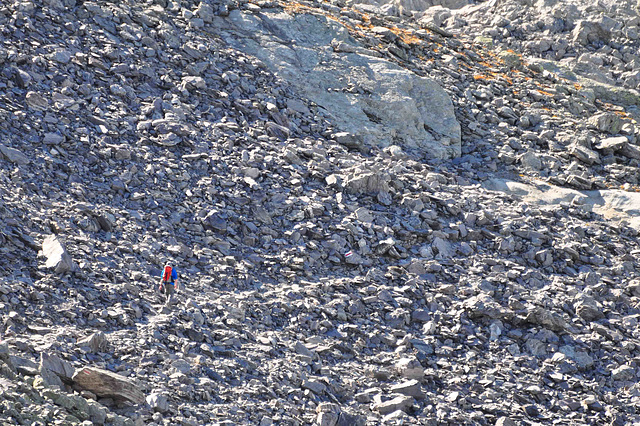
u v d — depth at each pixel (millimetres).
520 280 23531
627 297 23453
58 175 21312
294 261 22000
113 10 31156
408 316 21062
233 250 21984
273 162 26109
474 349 20469
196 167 24719
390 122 32438
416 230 24781
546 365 20203
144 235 20766
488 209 26984
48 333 14406
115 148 23609
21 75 24406
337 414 15289
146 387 13719
